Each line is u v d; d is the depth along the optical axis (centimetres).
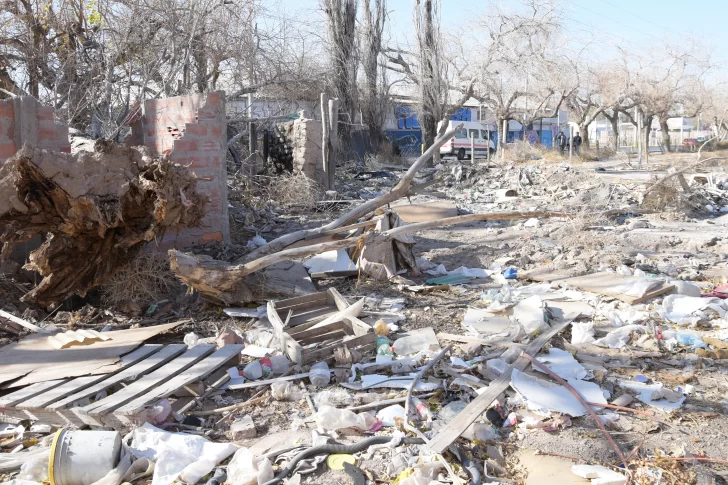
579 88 4184
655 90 3944
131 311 705
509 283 859
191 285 689
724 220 1359
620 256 967
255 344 627
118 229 675
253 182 1487
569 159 3378
